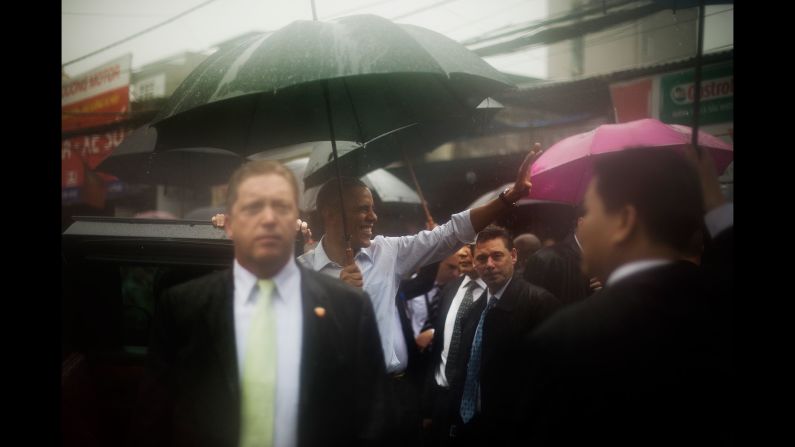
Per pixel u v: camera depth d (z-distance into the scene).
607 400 1.28
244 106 2.56
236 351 1.58
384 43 2.04
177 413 1.57
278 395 1.57
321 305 1.61
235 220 1.63
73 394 2.33
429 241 2.51
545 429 1.32
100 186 10.77
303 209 4.23
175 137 2.51
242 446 1.55
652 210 1.40
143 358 2.37
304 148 7.03
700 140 2.93
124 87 10.97
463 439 2.65
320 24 2.14
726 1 5.52
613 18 5.71
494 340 2.56
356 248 2.50
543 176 3.08
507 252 2.66
